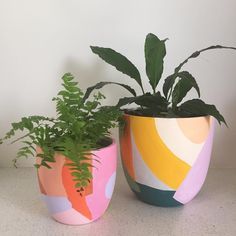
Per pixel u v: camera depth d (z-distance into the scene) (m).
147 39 0.70
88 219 0.62
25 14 0.85
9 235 0.59
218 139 0.89
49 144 0.58
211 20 0.84
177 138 0.63
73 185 0.58
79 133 0.59
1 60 0.87
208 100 0.87
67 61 0.87
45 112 0.89
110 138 0.67
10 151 0.90
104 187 0.61
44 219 0.65
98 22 0.85
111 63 0.71
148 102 0.68
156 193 0.67
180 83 0.69
